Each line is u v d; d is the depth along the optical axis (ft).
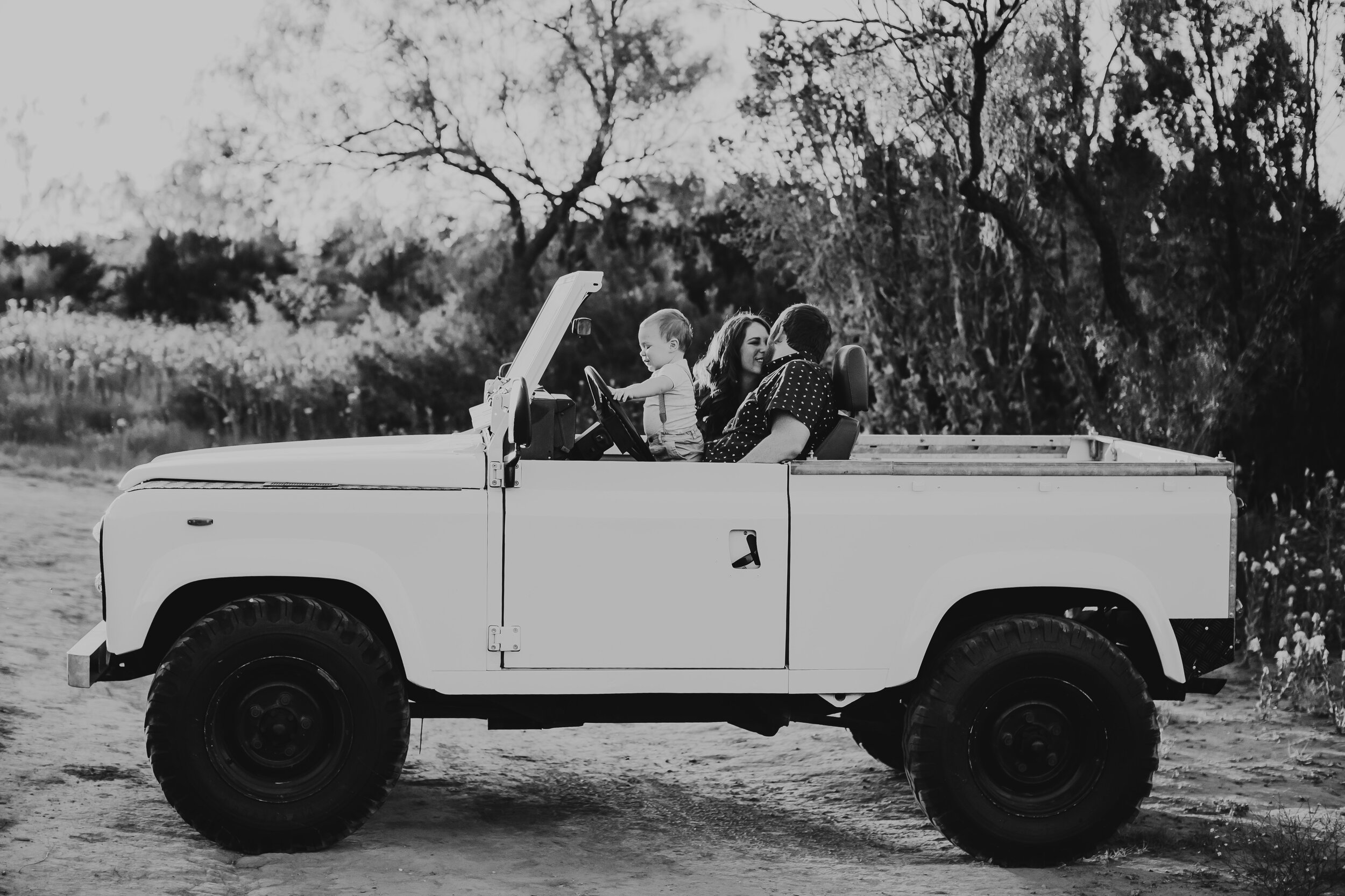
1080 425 36.09
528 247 55.42
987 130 34.42
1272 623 25.03
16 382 51.11
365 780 13.46
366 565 13.30
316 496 13.34
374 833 14.48
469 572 13.39
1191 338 33.12
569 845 14.43
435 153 54.39
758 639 13.66
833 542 13.69
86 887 12.24
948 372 37.29
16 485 37.40
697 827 15.34
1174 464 14.15
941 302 37.60
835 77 37.22
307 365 51.60
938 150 36.40
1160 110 32.91
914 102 36.11
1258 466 32.48
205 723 13.21
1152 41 32.32
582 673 13.50
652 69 53.01
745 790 16.90
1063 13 32.91
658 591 13.53
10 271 66.59
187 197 54.75
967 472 13.92
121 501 13.20
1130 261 33.68
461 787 16.61
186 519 13.15
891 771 17.70
